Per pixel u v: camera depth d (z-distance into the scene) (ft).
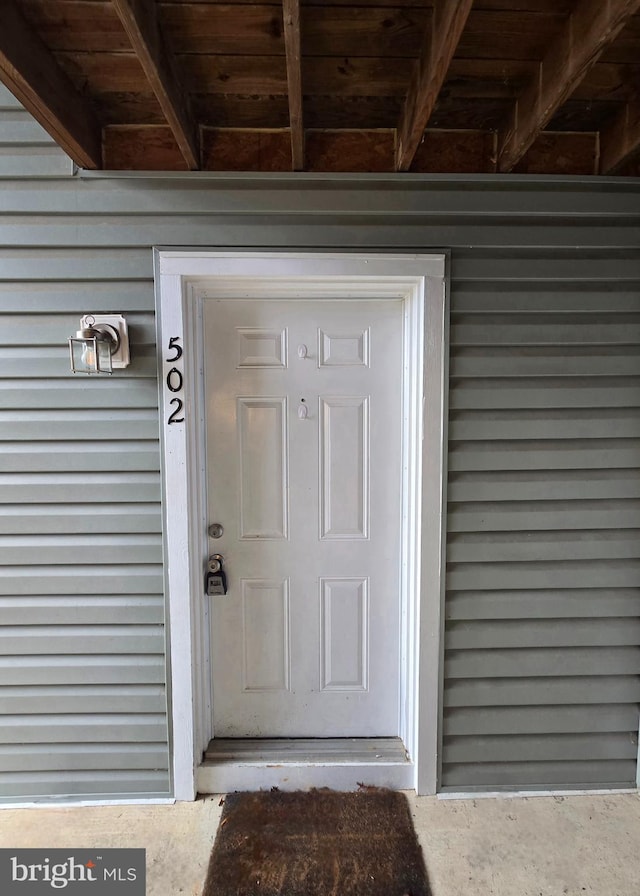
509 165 5.32
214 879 4.94
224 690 6.34
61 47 4.35
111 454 5.63
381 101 5.06
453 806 5.81
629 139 5.08
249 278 5.53
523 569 5.86
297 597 6.31
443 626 5.84
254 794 5.94
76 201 5.39
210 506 6.15
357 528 6.27
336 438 6.15
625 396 5.73
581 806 5.81
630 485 5.82
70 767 5.84
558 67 4.25
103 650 5.78
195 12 4.02
